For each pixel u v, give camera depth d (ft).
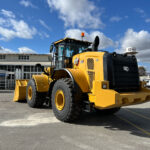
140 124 13.26
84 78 13.16
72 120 12.96
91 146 8.38
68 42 16.98
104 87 11.18
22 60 81.10
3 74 60.29
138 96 11.56
